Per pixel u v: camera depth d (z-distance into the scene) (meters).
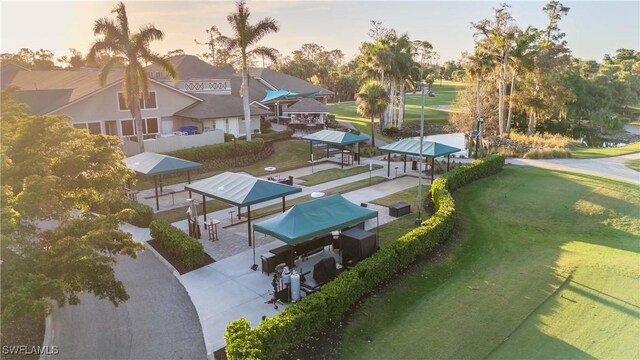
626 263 16.31
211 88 46.09
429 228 16.67
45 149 11.77
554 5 74.94
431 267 15.66
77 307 12.59
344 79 96.81
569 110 67.38
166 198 24.48
